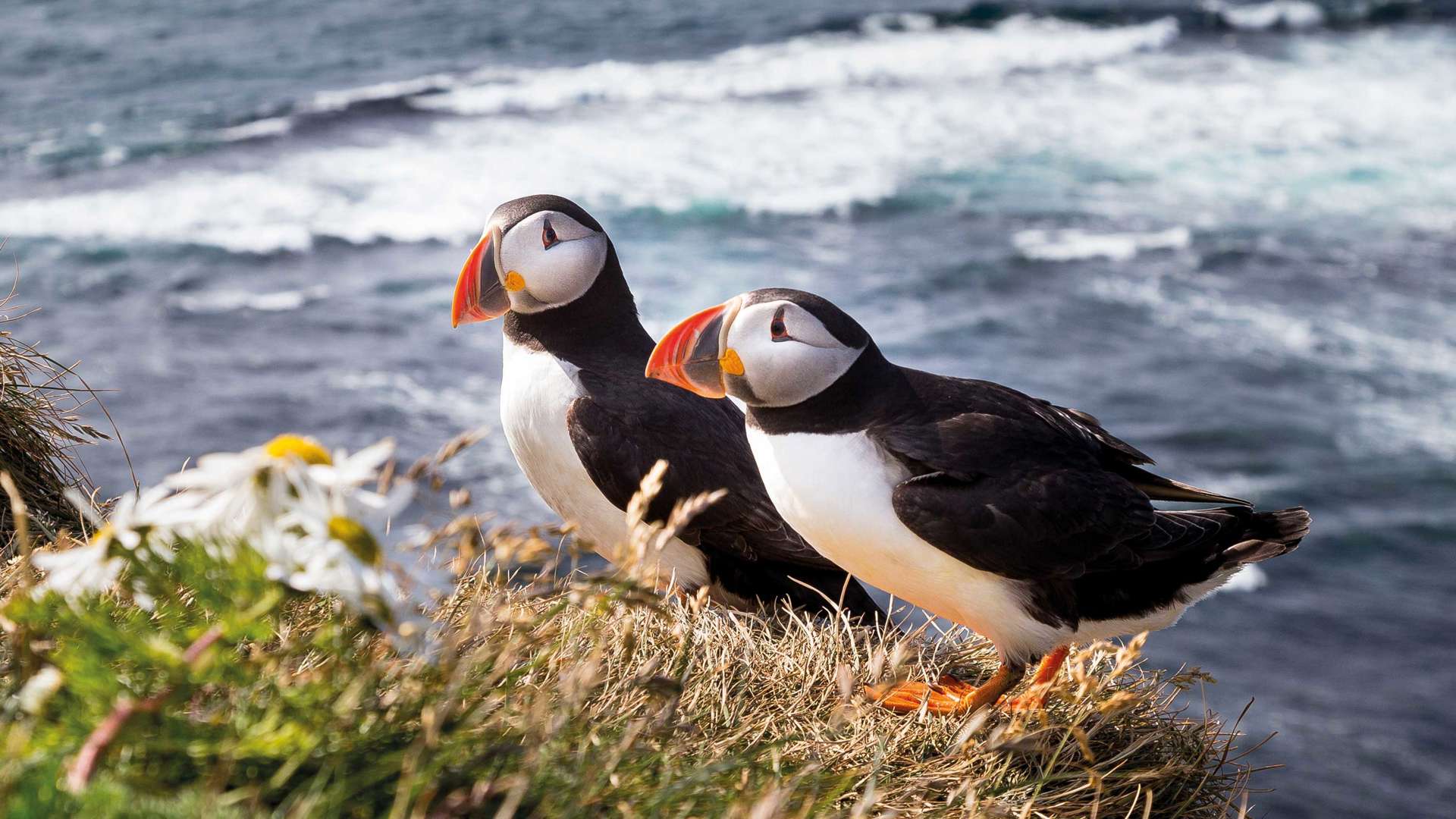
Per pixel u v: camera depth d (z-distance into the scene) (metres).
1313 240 23.92
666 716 2.79
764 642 3.99
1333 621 14.55
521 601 3.39
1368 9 37.66
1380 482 16.92
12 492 2.45
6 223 23.28
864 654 4.06
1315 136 29.08
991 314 20.86
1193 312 21.12
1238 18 37.31
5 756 1.97
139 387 17.39
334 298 20.75
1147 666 13.44
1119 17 37.66
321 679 2.35
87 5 38.00
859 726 3.60
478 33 36.59
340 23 37.31
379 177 26.19
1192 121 30.12
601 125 29.52
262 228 23.55
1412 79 32.66
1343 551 15.68
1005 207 25.17
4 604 2.51
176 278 21.34
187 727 2.19
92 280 21.16
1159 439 17.67
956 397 3.94
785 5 39.47
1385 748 12.52
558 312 4.82
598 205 24.89
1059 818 3.38
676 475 4.70
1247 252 23.27
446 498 14.52
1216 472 17.08
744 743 3.34
